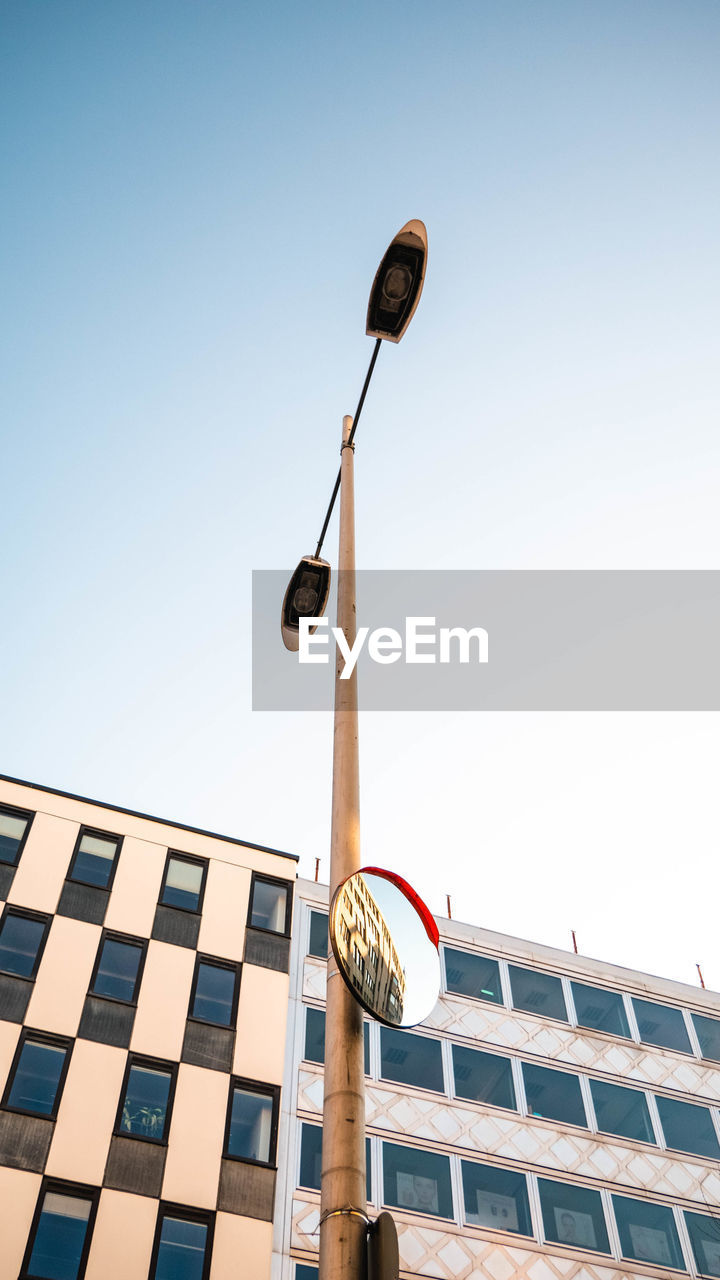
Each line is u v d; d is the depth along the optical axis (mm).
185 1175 25469
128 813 32875
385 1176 29500
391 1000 5922
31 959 28156
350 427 9922
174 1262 23938
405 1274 27578
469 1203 29938
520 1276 28844
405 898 6496
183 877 32000
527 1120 32812
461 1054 33688
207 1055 27969
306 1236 25750
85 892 30234
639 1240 31234
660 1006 38500
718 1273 31250
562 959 38438
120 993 28328
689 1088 36125
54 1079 25984
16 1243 22891
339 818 6539
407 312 9469
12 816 31328
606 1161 32812
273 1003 29859
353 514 8852
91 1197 24266
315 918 33250
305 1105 28469
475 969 36625
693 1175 33594
